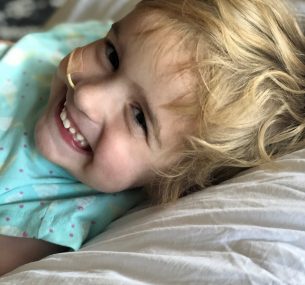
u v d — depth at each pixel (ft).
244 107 2.51
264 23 2.66
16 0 5.52
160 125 2.47
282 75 2.61
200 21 2.49
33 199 2.70
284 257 1.86
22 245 2.60
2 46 3.30
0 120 2.91
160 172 2.62
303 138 2.68
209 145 2.50
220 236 1.99
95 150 2.55
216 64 2.45
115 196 2.79
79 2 4.40
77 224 2.60
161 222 2.21
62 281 1.95
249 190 2.22
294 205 2.07
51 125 2.62
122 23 2.61
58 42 3.46
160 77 2.42
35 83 3.12
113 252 2.07
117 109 2.51
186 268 1.88
